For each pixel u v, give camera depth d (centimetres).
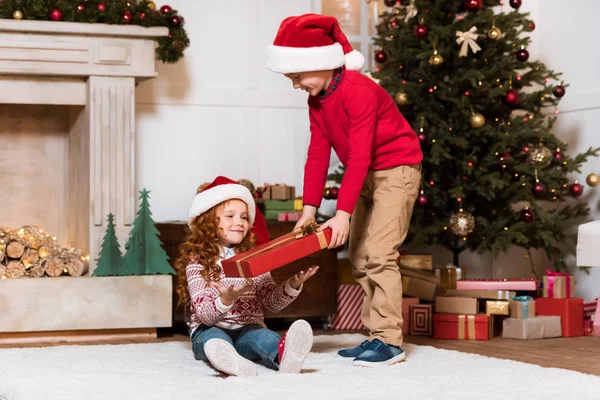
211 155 450
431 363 271
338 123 274
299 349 245
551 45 478
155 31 377
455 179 406
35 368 263
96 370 259
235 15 455
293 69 263
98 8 370
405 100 392
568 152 462
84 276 363
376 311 278
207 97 448
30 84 373
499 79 397
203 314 254
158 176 439
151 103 438
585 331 386
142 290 362
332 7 477
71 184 421
